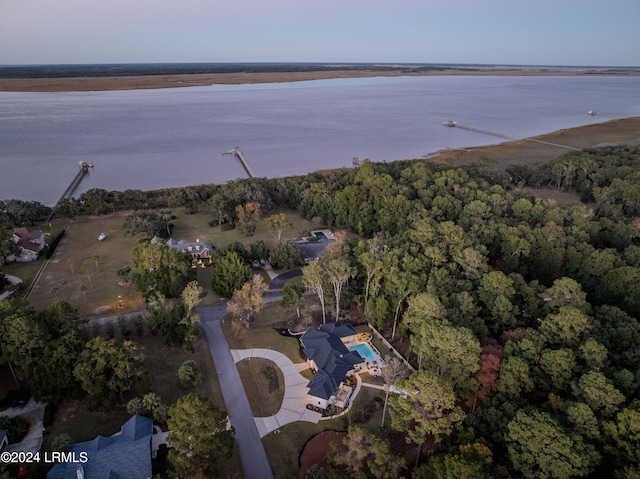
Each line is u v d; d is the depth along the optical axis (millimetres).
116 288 85688
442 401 45219
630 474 37875
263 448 50875
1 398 56031
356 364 64500
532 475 39625
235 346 69250
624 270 71625
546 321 57625
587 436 42500
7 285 80312
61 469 43125
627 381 46625
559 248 83188
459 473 38844
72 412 54500
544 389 50531
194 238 111688
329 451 49656
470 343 51812
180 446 42188
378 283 74000
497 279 66938
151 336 70688
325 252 88312
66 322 61656
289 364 65375
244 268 82375
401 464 42719
